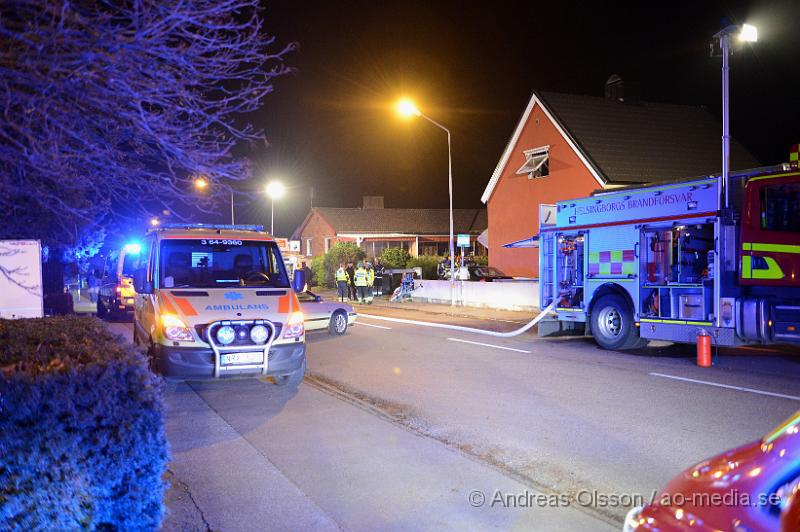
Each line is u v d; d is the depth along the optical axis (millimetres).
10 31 2748
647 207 12438
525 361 11664
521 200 30875
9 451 3271
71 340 5066
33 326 5965
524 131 30578
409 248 54281
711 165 28938
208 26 3143
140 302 10570
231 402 8500
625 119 30109
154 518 3721
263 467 5824
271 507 4875
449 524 4582
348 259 38906
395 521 4629
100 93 3043
